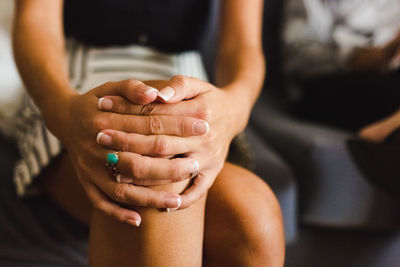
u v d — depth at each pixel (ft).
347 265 2.80
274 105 3.76
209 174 1.55
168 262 1.51
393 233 2.93
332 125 2.99
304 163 2.72
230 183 1.61
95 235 1.56
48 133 1.84
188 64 2.44
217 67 2.11
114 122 1.51
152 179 1.49
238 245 1.53
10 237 1.82
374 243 2.90
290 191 2.35
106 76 2.11
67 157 1.79
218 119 1.57
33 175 1.86
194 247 1.53
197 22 2.45
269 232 1.52
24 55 1.81
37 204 1.98
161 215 1.49
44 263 1.77
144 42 2.33
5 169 2.14
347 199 2.70
